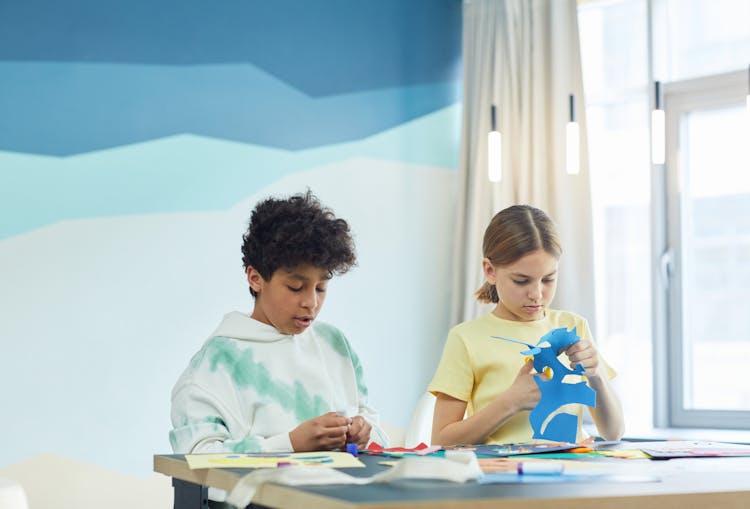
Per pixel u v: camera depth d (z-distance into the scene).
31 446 2.63
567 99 3.39
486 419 1.66
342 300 3.31
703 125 3.32
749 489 1.05
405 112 3.56
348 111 3.39
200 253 2.98
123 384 2.80
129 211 2.85
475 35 3.66
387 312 3.43
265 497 1.02
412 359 3.49
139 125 2.90
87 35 2.82
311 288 1.63
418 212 3.56
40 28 2.74
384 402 3.39
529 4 3.50
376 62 3.49
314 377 1.68
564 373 1.60
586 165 3.33
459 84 3.73
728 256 3.25
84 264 2.76
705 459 1.39
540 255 1.83
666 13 3.38
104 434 2.75
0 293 2.62
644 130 3.40
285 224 1.60
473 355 1.89
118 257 2.82
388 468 1.18
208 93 3.05
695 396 3.29
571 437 1.59
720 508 1.02
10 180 2.66
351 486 0.97
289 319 1.64
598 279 3.44
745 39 3.24
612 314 3.41
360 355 3.34
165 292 2.90
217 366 1.61
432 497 0.89
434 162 3.63
